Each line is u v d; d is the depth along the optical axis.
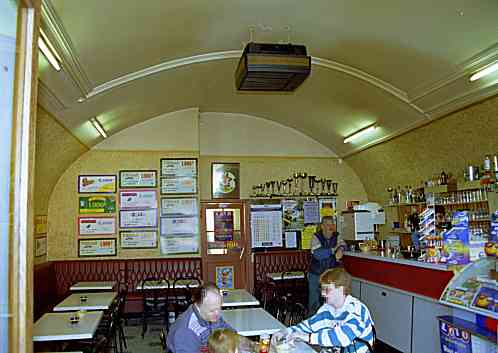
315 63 6.34
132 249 8.55
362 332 3.20
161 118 8.87
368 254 6.60
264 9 4.87
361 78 6.48
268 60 4.46
